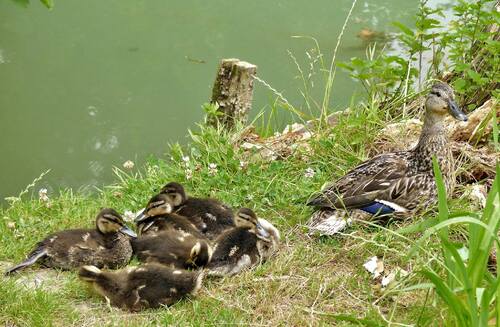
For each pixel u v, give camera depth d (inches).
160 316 280.8
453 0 657.6
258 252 311.3
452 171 346.6
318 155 400.8
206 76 587.5
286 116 538.6
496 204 241.4
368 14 662.5
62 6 682.2
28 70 590.6
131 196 379.6
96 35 634.8
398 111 457.7
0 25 644.7
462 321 234.4
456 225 322.7
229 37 629.3
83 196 396.5
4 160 501.4
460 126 406.0
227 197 368.5
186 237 313.7
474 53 456.4
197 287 287.1
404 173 340.2
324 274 304.8
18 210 368.2
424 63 552.4
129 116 550.6
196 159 412.5
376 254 315.6
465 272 228.8
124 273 291.0
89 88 575.8
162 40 629.0
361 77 436.5
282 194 368.8
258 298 289.1
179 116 550.6
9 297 285.0
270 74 580.7
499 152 382.9
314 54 601.6
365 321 253.4
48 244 315.0
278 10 677.3
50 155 509.0
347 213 331.0
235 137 431.8
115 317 280.2
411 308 282.4
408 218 337.4
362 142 406.3
